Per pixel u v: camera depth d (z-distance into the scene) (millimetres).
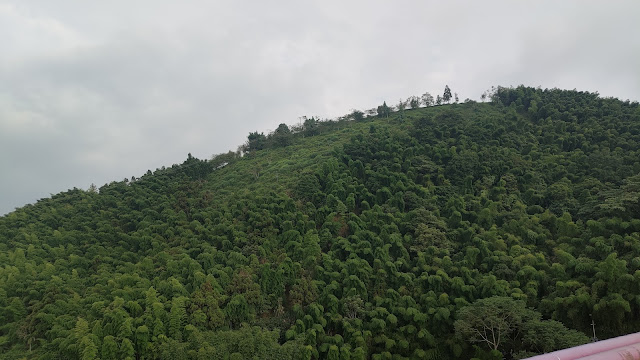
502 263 52312
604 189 61875
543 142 80438
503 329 42719
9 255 64812
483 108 114125
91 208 79438
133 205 79250
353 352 45250
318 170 76438
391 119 114188
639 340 14711
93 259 64000
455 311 47875
